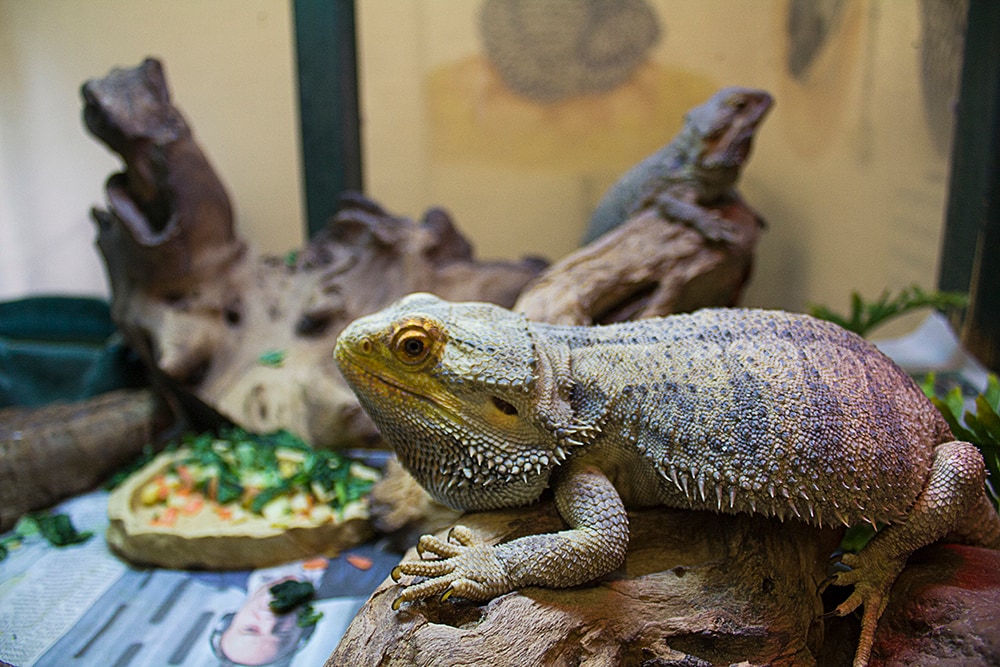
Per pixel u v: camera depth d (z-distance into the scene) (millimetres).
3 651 297
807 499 230
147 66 452
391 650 215
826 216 578
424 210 608
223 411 448
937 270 587
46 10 555
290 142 581
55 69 570
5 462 401
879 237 581
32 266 629
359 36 568
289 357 474
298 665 284
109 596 333
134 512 378
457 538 234
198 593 335
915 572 249
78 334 586
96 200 604
